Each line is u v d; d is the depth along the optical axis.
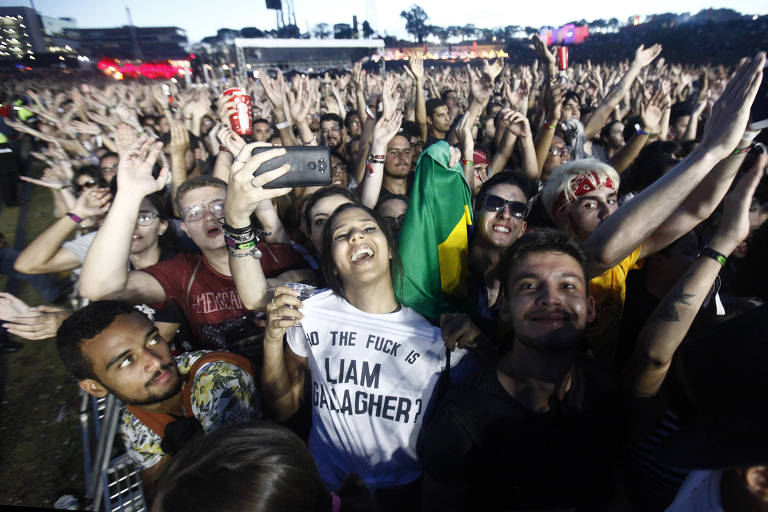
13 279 5.74
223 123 2.46
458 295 2.00
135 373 1.49
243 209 1.42
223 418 1.50
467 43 43.00
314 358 1.55
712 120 1.17
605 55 34.22
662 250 1.80
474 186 3.16
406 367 1.47
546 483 1.22
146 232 2.46
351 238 1.47
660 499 1.30
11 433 3.33
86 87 10.67
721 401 0.70
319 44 15.62
